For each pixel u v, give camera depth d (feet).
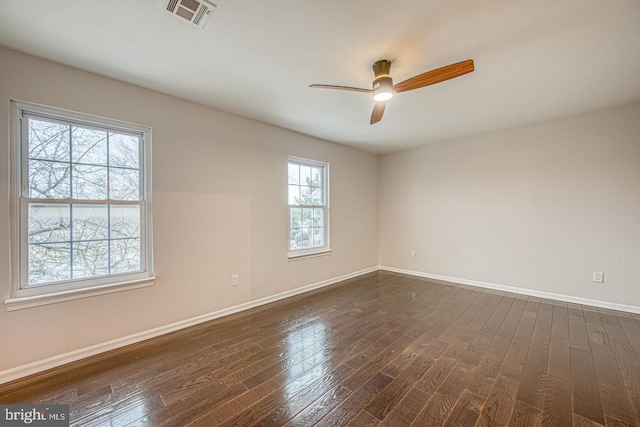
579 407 5.07
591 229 10.33
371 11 5.10
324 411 5.02
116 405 5.22
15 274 6.24
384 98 6.98
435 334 8.09
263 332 8.32
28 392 5.61
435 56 6.59
